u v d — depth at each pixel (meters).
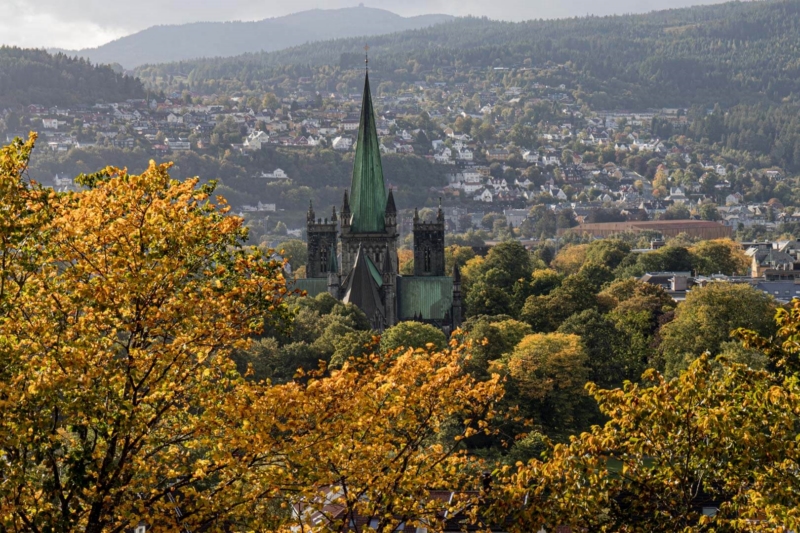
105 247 68.19
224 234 70.00
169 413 69.38
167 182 69.81
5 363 64.19
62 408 63.38
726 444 68.88
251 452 66.50
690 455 69.56
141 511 66.19
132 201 68.00
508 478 73.12
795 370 73.62
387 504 68.31
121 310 67.12
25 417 63.47
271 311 70.88
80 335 66.25
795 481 67.56
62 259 68.06
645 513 72.75
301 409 68.19
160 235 67.00
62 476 69.50
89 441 67.38
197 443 69.50
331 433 67.94
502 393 72.62
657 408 69.69
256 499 68.69
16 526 63.66
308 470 66.75
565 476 69.75
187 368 68.62
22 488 65.62
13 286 68.06
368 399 69.62
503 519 69.88
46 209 67.38
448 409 71.62
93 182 70.44
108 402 66.25
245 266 71.00
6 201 65.62
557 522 68.69
